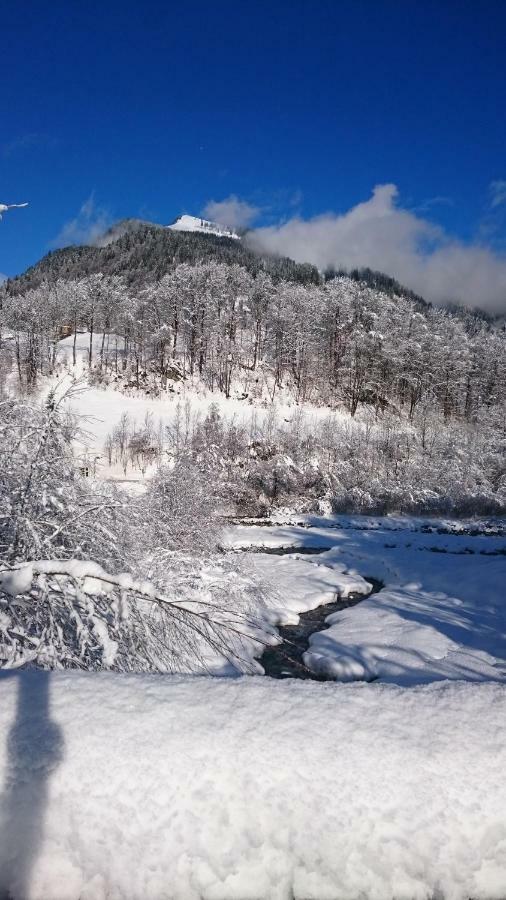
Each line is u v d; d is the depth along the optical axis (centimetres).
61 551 650
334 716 324
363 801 278
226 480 3441
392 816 277
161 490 1466
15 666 499
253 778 281
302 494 3928
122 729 301
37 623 574
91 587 462
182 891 262
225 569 1263
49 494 663
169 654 617
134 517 827
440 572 1750
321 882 270
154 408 5781
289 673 994
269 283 7700
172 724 307
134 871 263
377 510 3762
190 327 6856
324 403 6588
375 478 4103
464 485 4038
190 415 5653
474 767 293
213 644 527
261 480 3884
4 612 557
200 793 276
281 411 6088
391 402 6888
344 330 7238
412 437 5378
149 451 4512
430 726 321
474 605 1403
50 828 266
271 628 1234
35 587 533
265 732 305
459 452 4528
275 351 7056
